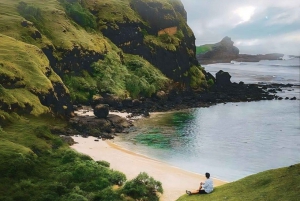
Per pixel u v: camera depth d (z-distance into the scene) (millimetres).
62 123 59500
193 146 56125
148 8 122312
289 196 22562
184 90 116875
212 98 105875
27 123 47500
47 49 77750
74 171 33031
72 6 104375
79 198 27375
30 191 28312
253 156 51094
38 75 59438
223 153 52500
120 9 115312
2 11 84812
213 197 26266
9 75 53062
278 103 102125
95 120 65375
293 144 58031
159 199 31031
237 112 87750
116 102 84500
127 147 53688
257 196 23906
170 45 120438
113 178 33219
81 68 88812
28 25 79500
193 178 39438
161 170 41969
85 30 101812
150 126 70000
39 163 34219
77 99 81562
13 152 33281
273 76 185375
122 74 97250
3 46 61750
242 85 131250
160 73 112250
